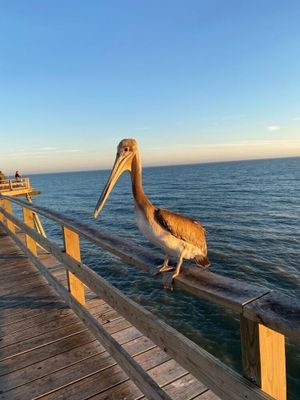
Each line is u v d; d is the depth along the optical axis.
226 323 9.28
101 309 4.67
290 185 59.88
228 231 22.70
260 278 13.58
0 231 9.75
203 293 1.92
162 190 64.81
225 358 7.91
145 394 2.53
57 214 4.71
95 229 3.64
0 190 25.27
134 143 2.66
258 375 1.53
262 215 28.91
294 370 7.29
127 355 2.86
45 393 3.10
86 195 74.94
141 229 2.56
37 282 5.76
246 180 79.94
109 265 15.33
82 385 3.17
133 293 11.82
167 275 2.38
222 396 1.74
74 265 4.01
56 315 4.53
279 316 1.38
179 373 3.27
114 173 2.61
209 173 133.12
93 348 3.74
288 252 16.83
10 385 3.23
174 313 10.07
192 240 2.45
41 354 3.68
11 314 4.64
